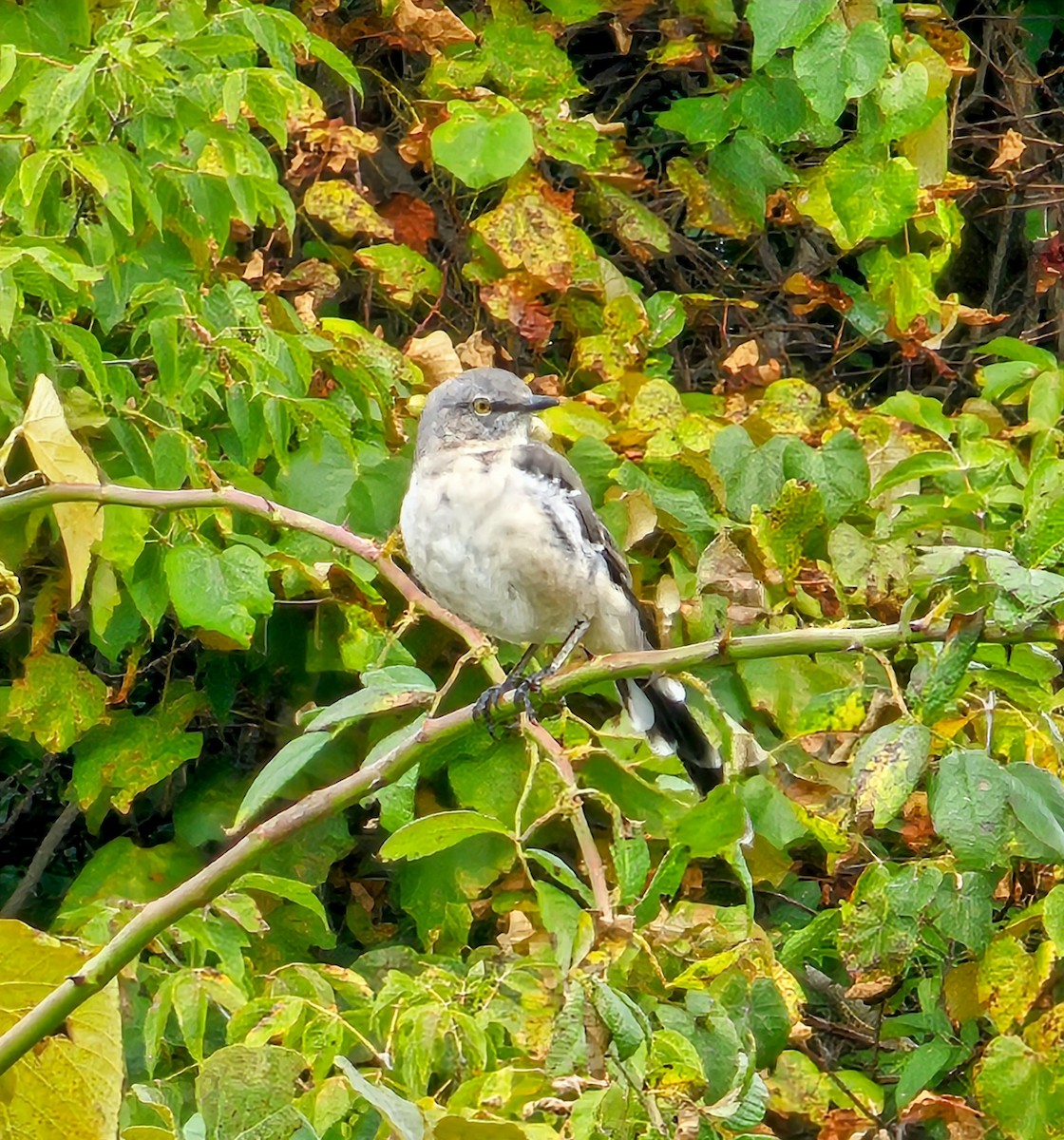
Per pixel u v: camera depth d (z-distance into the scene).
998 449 9.09
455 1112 5.26
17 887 10.62
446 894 8.38
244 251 10.30
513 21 9.99
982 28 11.91
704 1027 5.95
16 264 7.00
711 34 10.38
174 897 4.84
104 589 7.52
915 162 9.85
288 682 9.57
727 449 8.82
